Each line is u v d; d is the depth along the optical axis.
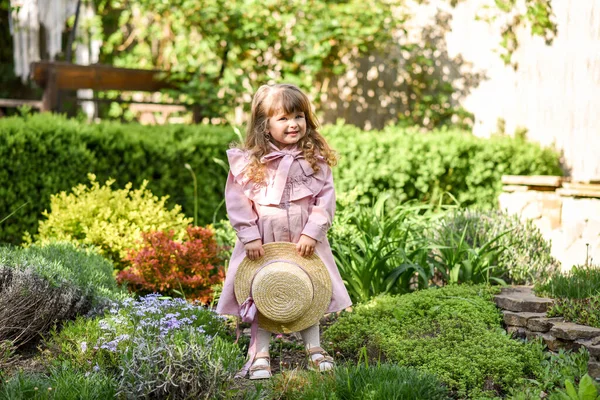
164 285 5.20
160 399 3.23
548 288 4.53
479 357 3.71
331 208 3.95
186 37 9.26
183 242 5.74
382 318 4.31
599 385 3.34
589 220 5.74
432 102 9.41
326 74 9.57
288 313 3.79
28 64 10.17
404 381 3.28
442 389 3.37
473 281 5.12
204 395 3.24
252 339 3.93
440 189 7.69
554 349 3.97
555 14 8.52
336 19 8.60
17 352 4.06
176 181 6.86
